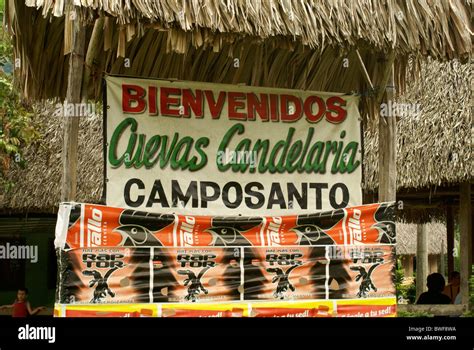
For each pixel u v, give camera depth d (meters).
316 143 5.92
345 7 5.35
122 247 5.21
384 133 6.06
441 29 5.62
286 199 5.79
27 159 11.20
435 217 15.34
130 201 5.43
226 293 5.42
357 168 6.00
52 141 11.18
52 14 5.12
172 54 6.03
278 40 5.27
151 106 5.56
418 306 8.70
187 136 5.63
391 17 5.45
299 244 5.63
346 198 5.94
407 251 22.08
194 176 5.61
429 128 9.07
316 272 5.64
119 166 5.44
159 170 5.54
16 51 5.89
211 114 5.70
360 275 5.74
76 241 5.08
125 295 5.18
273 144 5.82
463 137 8.71
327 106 5.98
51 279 14.25
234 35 5.07
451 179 8.70
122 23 4.73
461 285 9.76
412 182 8.99
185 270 5.35
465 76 9.08
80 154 10.73
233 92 5.77
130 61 5.97
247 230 5.54
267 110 5.84
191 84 5.67
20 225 13.74
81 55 5.21
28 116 10.23
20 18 5.64
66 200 5.16
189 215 5.47
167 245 5.33
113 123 5.45
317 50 5.75
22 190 11.07
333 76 6.32
